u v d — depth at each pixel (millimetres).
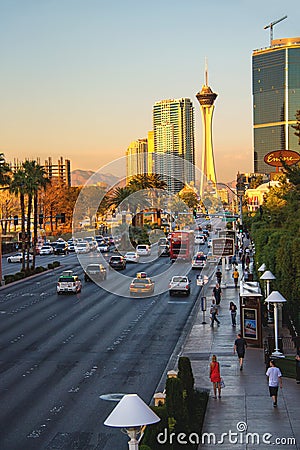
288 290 42094
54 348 39000
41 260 108812
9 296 64062
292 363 30297
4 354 37375
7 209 160375
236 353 36688
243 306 38938
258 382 30000
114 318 50219
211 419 24219
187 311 53719
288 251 42344
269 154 88125
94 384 30297
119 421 13508
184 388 23922
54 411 26000
